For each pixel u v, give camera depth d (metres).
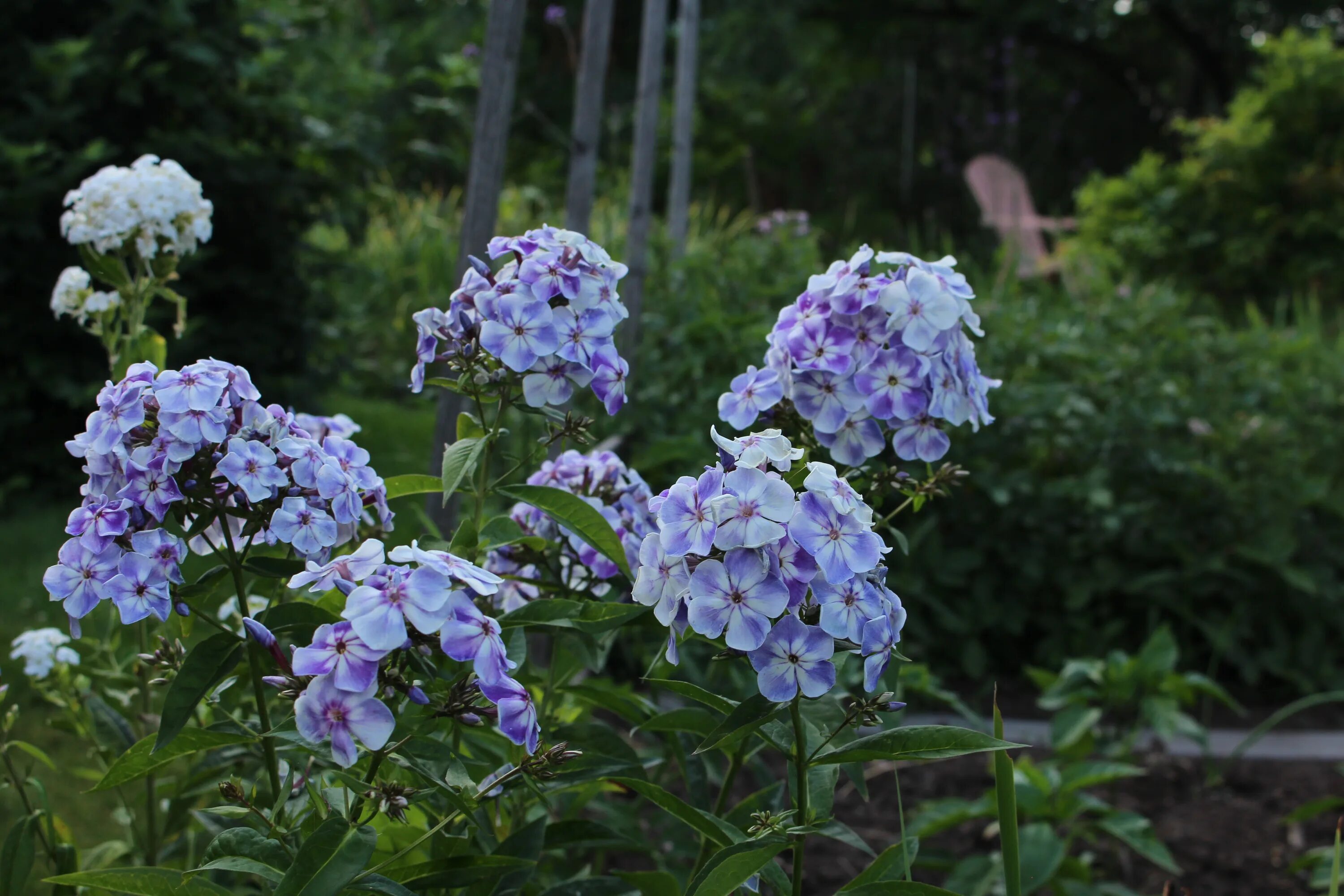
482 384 1.93
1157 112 25.91
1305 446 5.73
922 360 1.91
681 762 2.14
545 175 15.93
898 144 24.31
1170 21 23.61
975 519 5.16
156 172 2.71
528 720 1.50
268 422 1.69
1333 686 5.11
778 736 1.70
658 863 2.47
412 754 1.61
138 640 2.53
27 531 5.63
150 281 2.76
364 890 1.57
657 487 4.71
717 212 14.64
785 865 3.31
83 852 2.82
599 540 1.96
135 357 2.67
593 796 2.33
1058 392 5.43
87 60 6.56
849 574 1.47
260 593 2.42
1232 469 5.50
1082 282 8.25
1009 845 1.74
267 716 1.68
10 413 6.35
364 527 2.00
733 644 1.45
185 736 1.61
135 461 1.59
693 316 5.39
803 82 24.39
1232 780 4.03
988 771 3.96
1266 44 13.73
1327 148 12.62
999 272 7.96
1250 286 12.69
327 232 10.72
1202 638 5.36
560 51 20.53
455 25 20.03
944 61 25.00
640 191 4.66
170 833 2.36
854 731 1.85
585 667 2.15
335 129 8.09
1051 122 25.98
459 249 3.24
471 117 12.97
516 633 1.90
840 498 1.50
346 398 9.13
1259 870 3.39
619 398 1.94
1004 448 5.33
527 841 1.85
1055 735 3.69
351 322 9.80
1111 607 5.39
